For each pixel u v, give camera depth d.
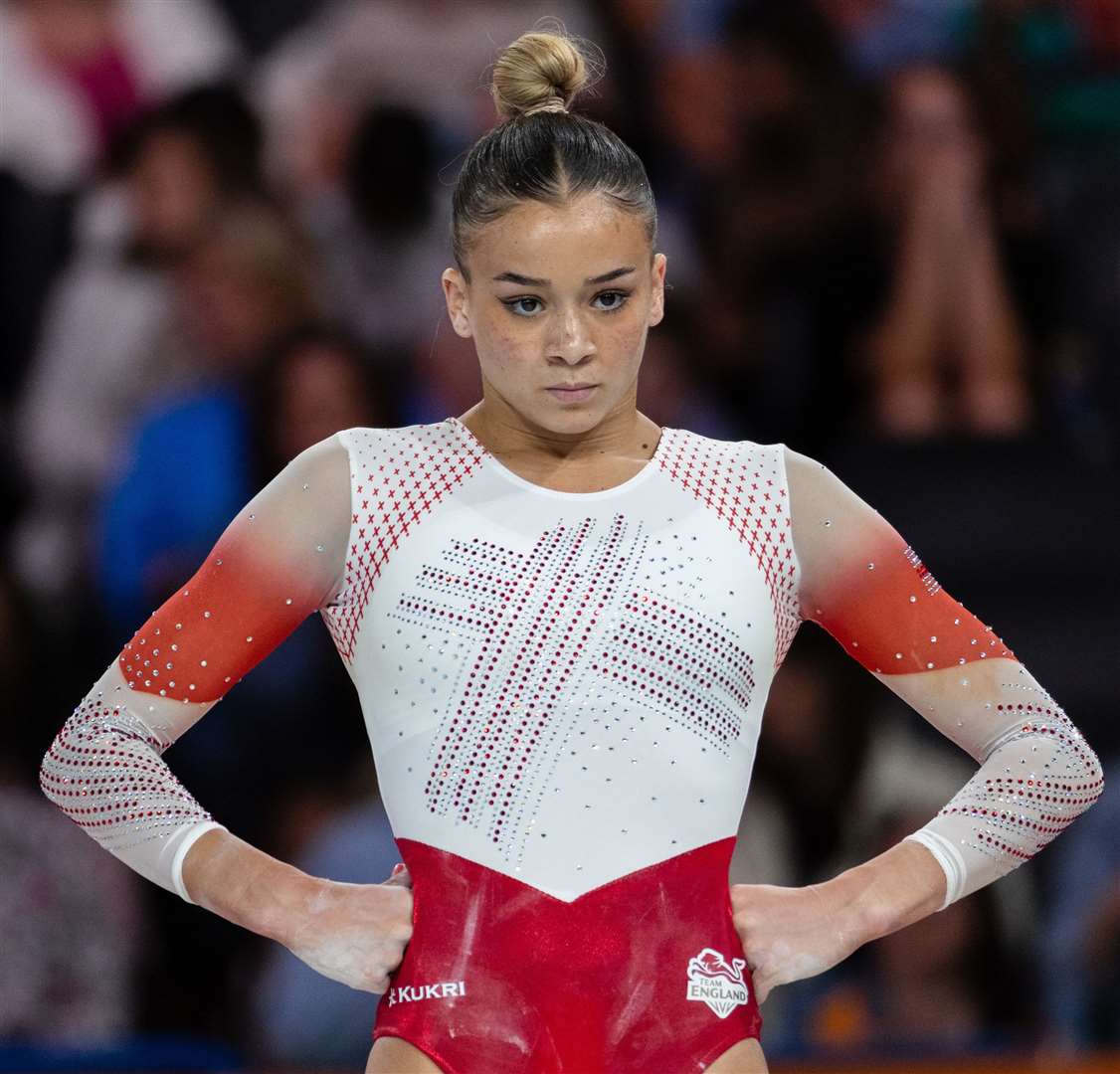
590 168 8.90
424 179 22.95
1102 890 19.47
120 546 21.48
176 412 21.64
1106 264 23.83
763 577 9.33
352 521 9.29
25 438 22.33
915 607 9.54
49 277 22.64
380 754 9.20
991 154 23.52
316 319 22.41
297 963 18.55
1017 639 22.78
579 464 9.38
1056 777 9.37
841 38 24.06
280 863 9.04
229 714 20.25
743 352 23.11
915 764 19.42
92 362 22.36
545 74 9.48
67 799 9.24
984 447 23.27
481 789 8.85
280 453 21.30
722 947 8.90
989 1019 18.47
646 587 9.09
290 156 23.12
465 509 9.26
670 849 8.87
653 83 23.69
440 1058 8.60
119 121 22.94
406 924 8.82
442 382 22.45
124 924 19.30
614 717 8.91
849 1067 15.92
